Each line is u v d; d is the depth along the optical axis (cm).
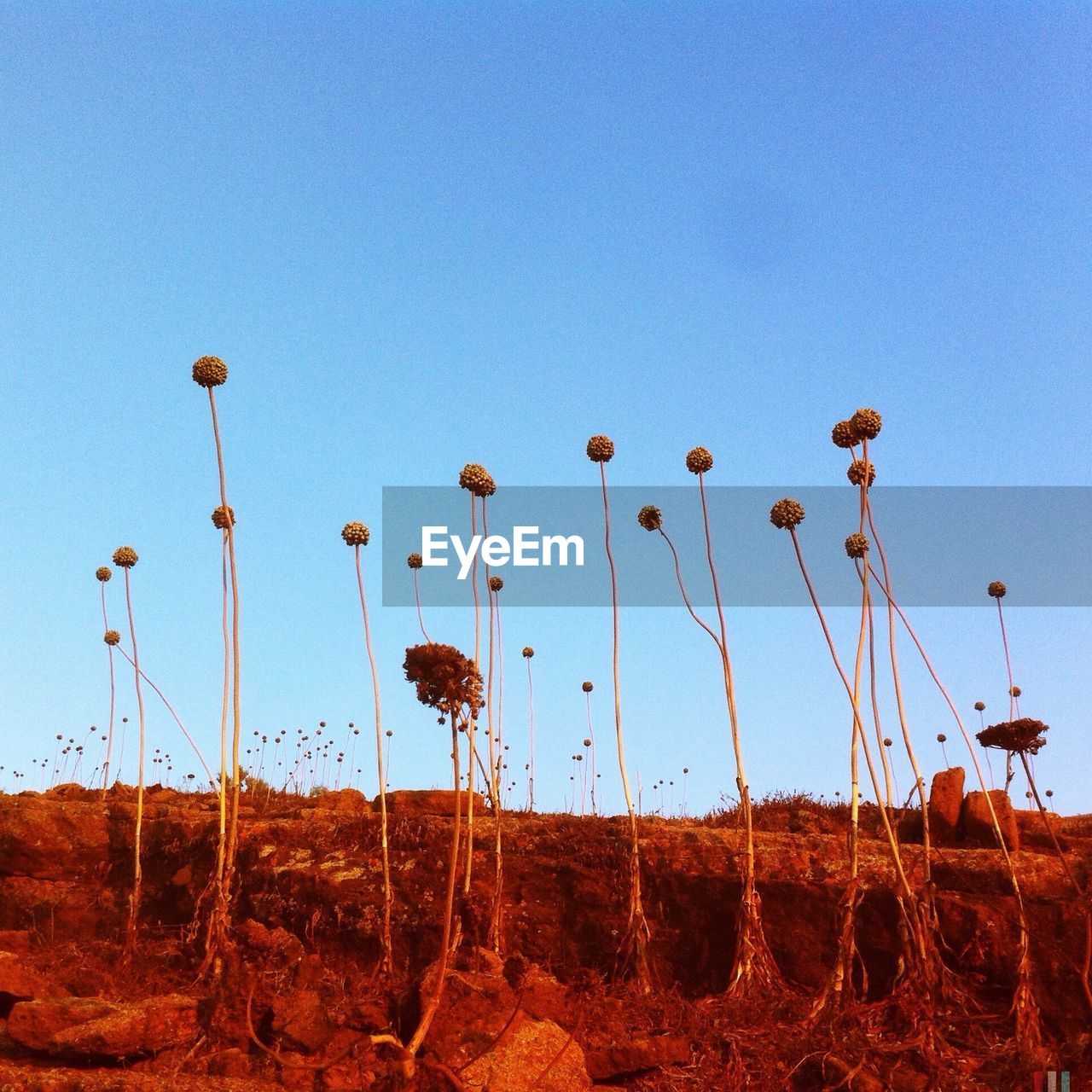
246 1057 1244
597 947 1591
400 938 1623
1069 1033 1350
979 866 1494
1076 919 1405
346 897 1672
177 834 1891
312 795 2428
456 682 1209
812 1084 1252
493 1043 1204
